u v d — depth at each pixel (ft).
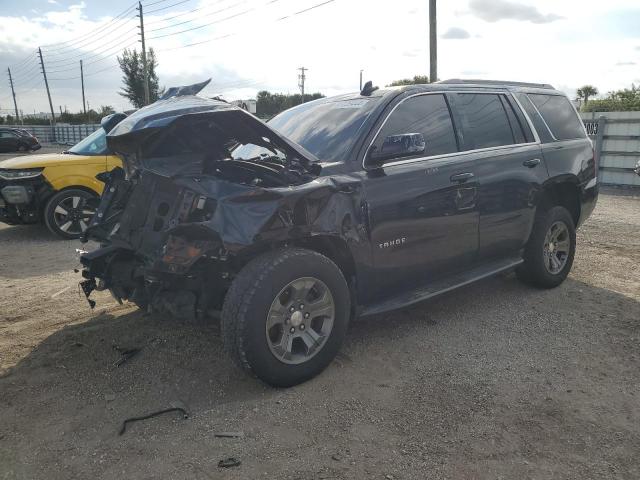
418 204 13.00
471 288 17.69
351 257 11.96
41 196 26.07
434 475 8.59
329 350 11.57
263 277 10.37
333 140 12.96
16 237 27.55
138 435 9.64
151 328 14.28
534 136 16.79
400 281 13.23
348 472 8.65
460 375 11.83
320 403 10.67
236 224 10.19
